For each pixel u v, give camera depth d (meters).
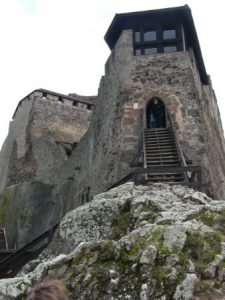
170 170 10.61
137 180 10.77
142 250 6.00
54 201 21.89
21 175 25.42
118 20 16.89
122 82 16.09
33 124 26.05
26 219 22.34
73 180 20.48
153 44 16.59
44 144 24.81
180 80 15.71
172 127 14.54
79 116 27.39
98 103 19.02
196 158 14.27
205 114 17.08
